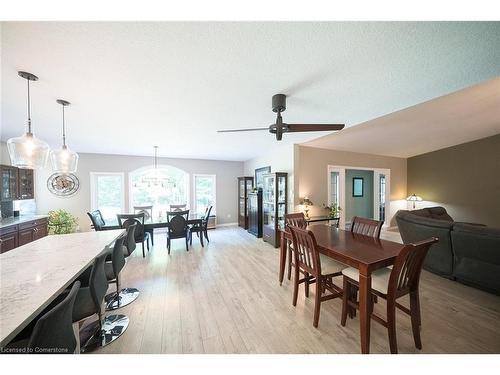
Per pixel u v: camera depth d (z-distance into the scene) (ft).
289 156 15.06
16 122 9.38
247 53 4.88
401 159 20.97
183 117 9.17
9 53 4.65
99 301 5.01
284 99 7.10
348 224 20.47
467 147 17.51
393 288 4.92
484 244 7.63
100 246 6.69
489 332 5.90
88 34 4.11
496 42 4.61
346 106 8.22
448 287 8.50
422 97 7.43
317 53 4.92
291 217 9.47
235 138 13.10
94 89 6.49
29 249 6.37
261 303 7.52
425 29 4.17
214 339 5.75
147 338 5.81
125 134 11.79
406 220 10.58
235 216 22.81
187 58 5.03
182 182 20.83
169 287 8.75
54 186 15.85
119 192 18.29
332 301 7.63
